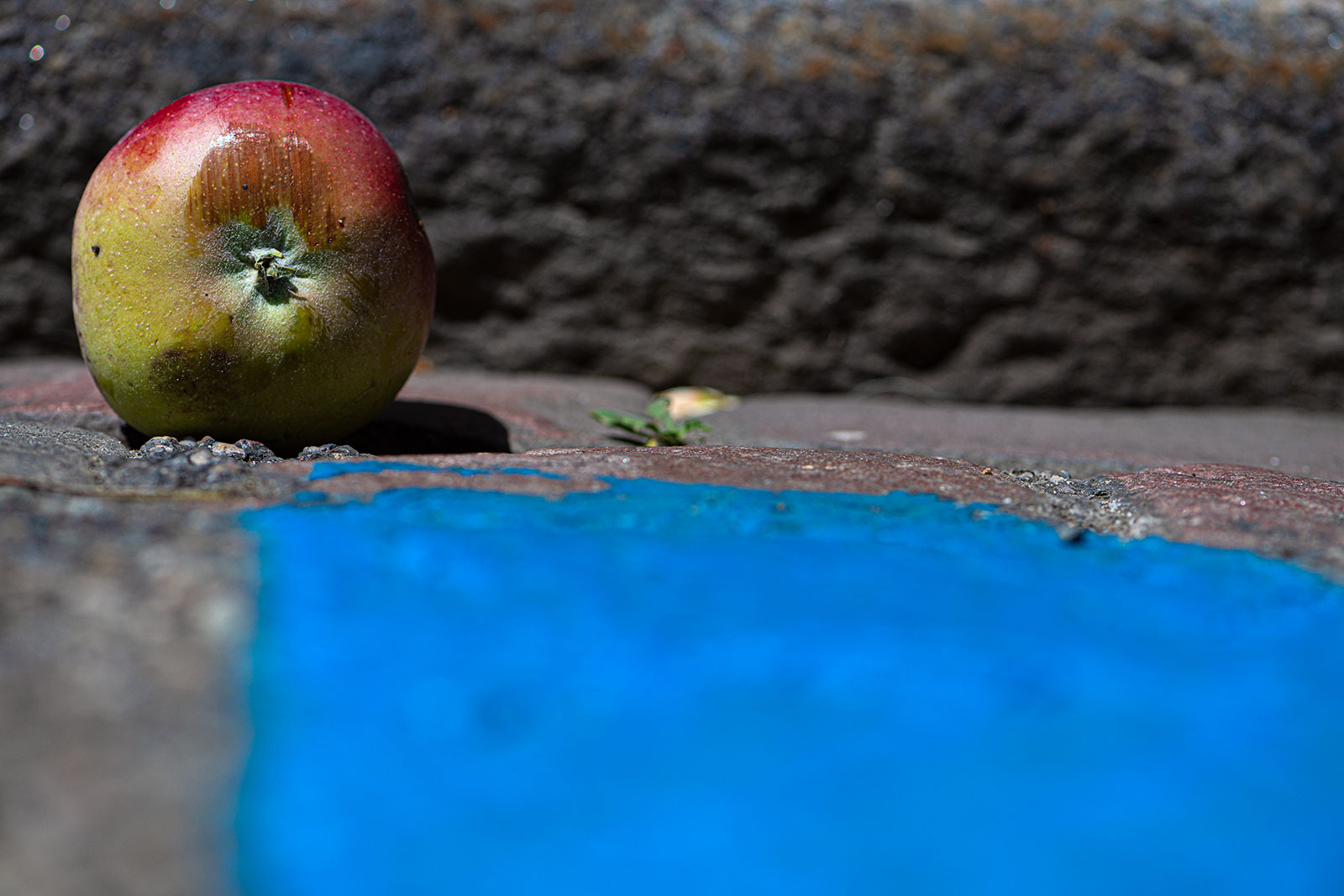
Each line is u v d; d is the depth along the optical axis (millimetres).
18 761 477
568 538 569
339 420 645
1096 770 510
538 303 805
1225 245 799
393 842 457
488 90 784
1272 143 792
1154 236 798
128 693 513
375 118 783
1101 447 729
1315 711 523
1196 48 788
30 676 514
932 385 814
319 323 628
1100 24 786
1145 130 789
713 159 791
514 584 548
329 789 483
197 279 620
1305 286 803
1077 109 788
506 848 458
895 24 784
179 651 523
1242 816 491
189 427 636
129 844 440
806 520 588
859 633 538
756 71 785
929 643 536
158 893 419
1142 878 452
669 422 723
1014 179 793
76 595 534
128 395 633
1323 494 624
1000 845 468
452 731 511
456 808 479
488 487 595
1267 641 543
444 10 780
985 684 525
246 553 553
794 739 513
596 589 547
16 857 427
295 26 777
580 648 530
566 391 776
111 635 525
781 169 792
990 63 787
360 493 588
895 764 509
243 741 507
